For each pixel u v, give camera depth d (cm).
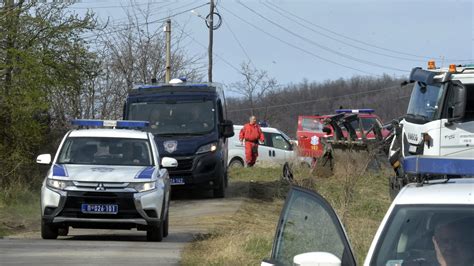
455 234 945
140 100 3497
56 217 2120
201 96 3475
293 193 998
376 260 936
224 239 2147
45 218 2134
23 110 3538
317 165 3375
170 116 3450
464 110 2550
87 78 4016
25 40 3706
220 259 1841
